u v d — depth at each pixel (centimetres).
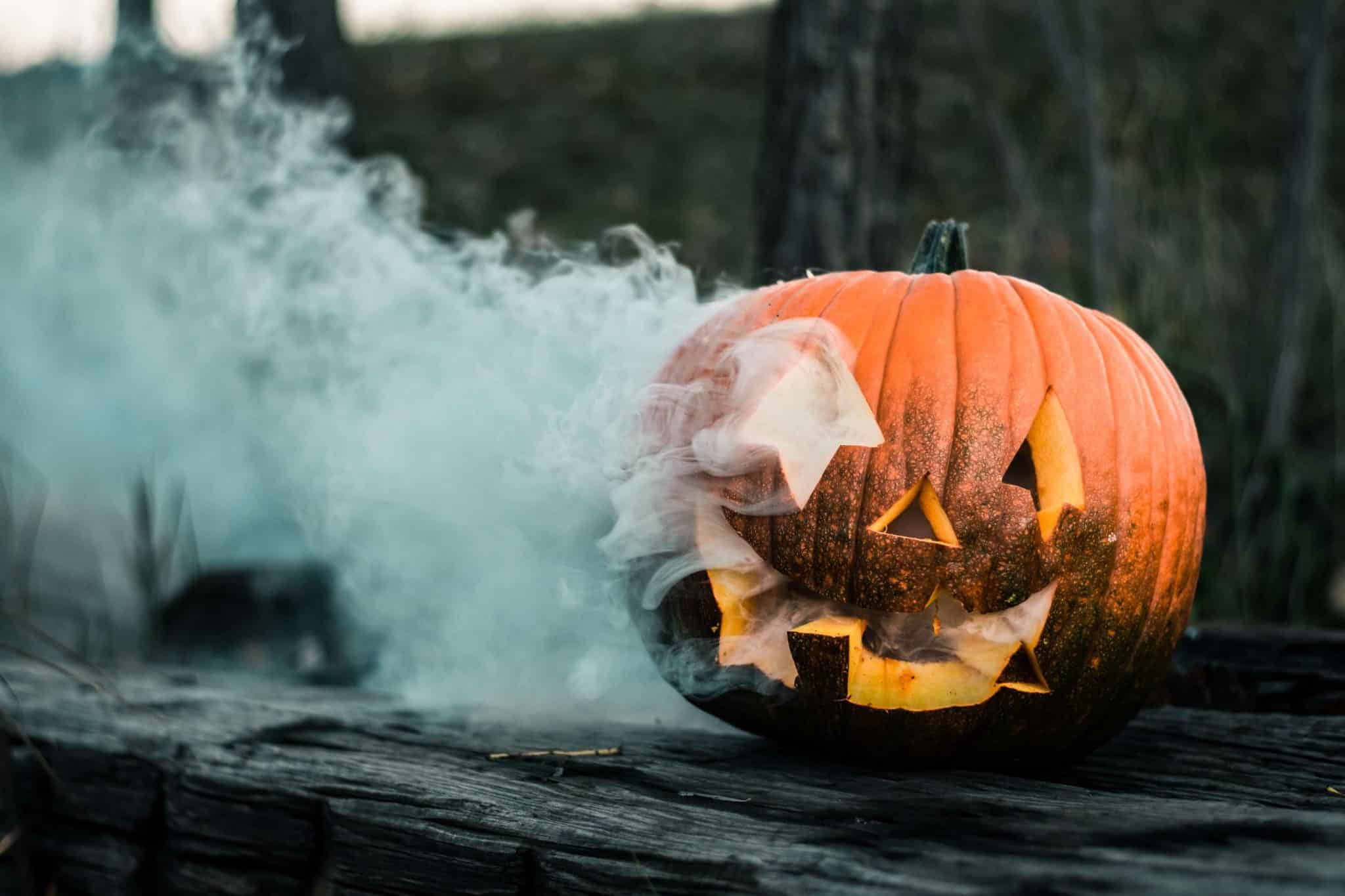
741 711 185
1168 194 412
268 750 206
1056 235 448
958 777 175
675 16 1420
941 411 166
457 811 175
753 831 153
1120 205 415
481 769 191
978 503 162
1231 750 197
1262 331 394
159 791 214
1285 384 374
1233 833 137
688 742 206
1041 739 176
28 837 227
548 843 163
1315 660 249
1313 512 375
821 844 144
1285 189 396
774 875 139
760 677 176
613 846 156
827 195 342
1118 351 180
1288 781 179
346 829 185
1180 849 131
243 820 199
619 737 213
